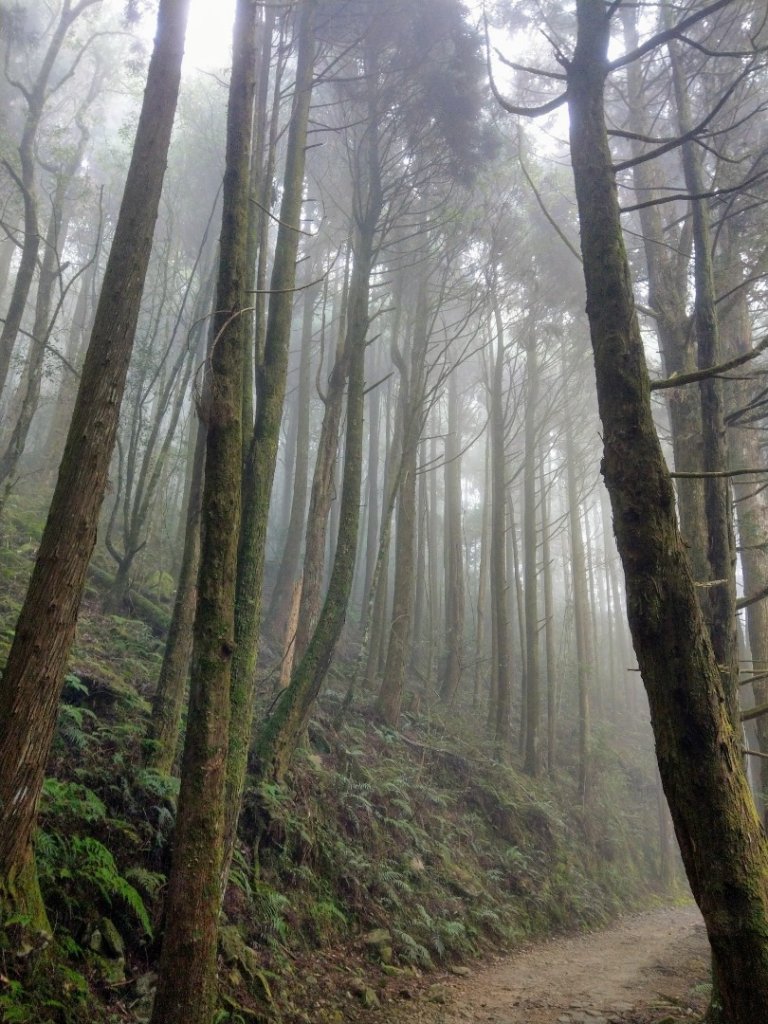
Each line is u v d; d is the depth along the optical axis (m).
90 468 4.59
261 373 6.86
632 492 3.94
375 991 6.66
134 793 6.14
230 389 4.77
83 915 4.83
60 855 4.96
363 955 7.38
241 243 5.14
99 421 4.68
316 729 10.77
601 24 4.72
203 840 3.95
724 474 3.95
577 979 8.17
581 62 4.72
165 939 3.79
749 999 3.25
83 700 7.09
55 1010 3.91
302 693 8.73
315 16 10.05
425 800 11.90
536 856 13.44
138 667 8.91
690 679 3.62
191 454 14.94
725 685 5.41
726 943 3.35
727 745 3.59
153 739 6.68
